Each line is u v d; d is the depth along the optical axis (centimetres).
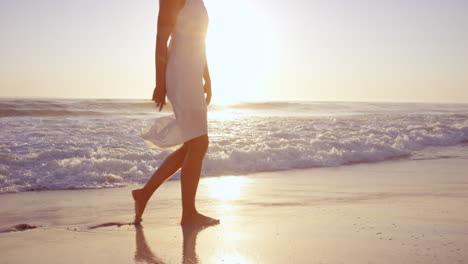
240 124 959
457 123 1044
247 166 505
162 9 233
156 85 239
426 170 492
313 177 443
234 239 205
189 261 174
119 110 1619
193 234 217
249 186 387
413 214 257
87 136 685
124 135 709
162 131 242
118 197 343
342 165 539
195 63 238
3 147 549
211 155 530
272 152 563
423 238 202
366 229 220
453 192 344
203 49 242
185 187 242
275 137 698
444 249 184
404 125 974
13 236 217
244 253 183
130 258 179
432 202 300
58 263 173
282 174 466
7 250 191
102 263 173
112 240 208
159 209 290
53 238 212
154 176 250
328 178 436
